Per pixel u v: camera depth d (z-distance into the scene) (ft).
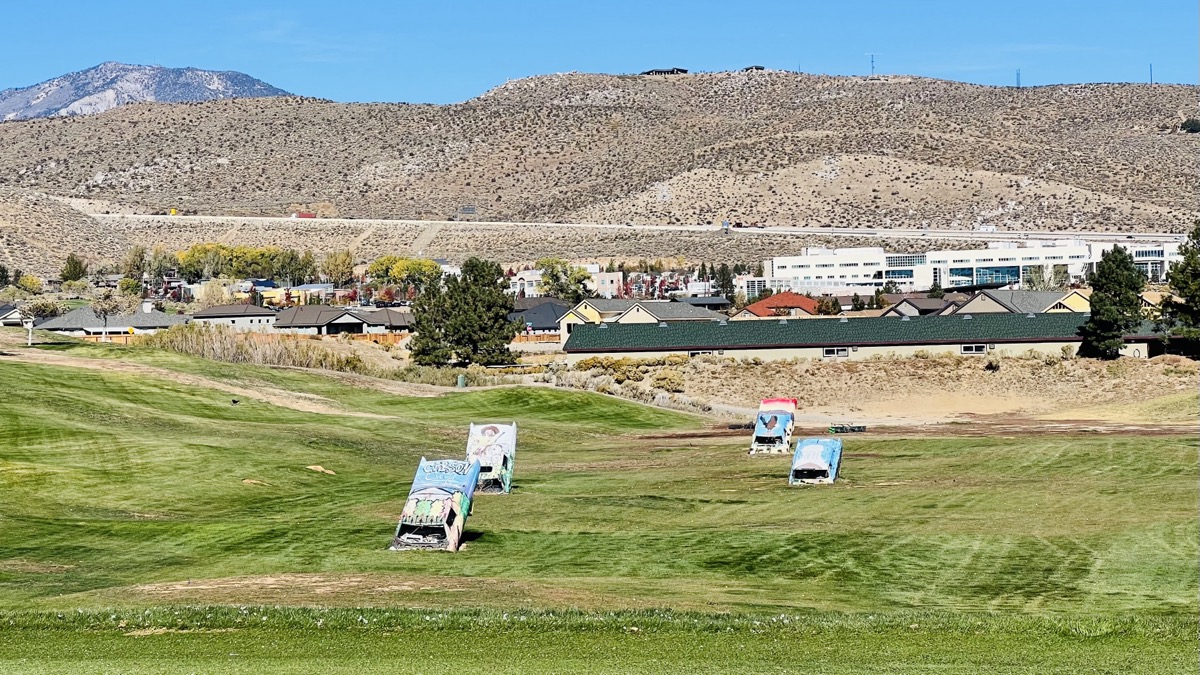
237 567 120.57
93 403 234.58
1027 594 107.24
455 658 76.84
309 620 86.63
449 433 248.52
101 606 95.04
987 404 327.67
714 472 192.34
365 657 77.15
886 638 82.23
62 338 357.41
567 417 283.38
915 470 189.78
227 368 313.73
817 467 176.04
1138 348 355.56
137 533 138.62
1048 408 320.91
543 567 119.55
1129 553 122.52
